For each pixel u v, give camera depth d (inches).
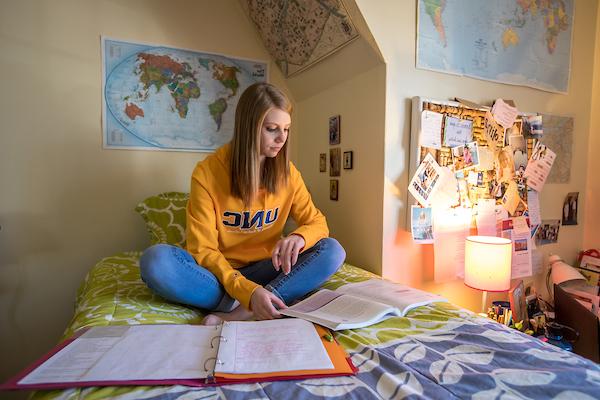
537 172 65.4
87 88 59.5
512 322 56.2
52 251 59.3
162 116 64.9
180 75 65.7
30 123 56.6
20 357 58.4
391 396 21.3
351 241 60.6
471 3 57.4
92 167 60.9
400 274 55.1
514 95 63.8
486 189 59.7
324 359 25.5
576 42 70.2
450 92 56.8
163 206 60.5
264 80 73.0
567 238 73.1
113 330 29.2
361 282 45.9
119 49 61.1
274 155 42.1
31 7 55.7
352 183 59.6
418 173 52.9
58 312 60.1
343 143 61.6
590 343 51.2
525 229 64.1
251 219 44.9
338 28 53.9
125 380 21.9
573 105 71.4
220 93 69.1
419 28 53.2
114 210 62.9
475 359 25.7
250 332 29.7
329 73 62.9
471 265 52.2
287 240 42.0
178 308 37.5
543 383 21.9
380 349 27.6
